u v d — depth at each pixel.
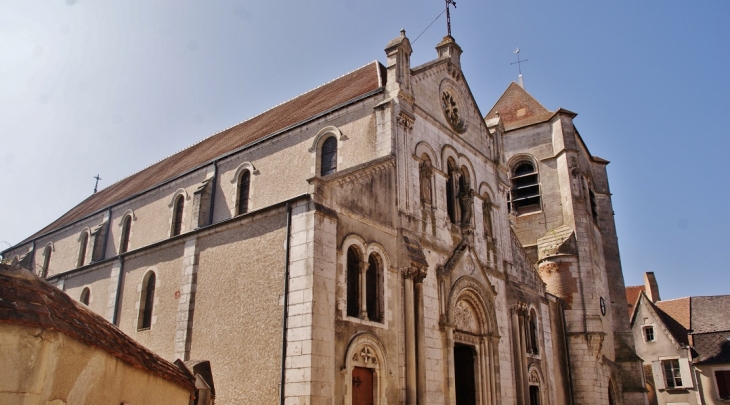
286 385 15.88
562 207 37.81
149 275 23.28
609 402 35.19
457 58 28.78
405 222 21.22
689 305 53.34
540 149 39.91
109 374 9.05
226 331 18.31
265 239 18.38
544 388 28.83
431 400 20.14
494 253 27.58
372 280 19.61
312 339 15.81
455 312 23.39
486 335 24.69
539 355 29.31
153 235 30.52
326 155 23.86
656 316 49.81
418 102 24.41
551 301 32.84
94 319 9.51
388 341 19.11
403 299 20.11
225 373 17.66
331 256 17.30
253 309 17.78
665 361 48.50
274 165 25.52
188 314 19.75
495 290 26.22
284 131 25.55
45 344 7.26
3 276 7.60
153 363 11.17
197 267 20.50
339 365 16.75
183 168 32.09
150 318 22.23
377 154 21.95
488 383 24.09
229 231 19.83
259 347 17.11
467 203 26.53
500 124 31.58
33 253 41.25
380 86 23.45
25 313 7.18
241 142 29.22
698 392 45.88
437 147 25.16
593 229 38.97
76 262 35.72
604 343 35.06
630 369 36.62
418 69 24.75
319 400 15.55
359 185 19.55
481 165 28.73
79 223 37.31
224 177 27.78
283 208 18.17
